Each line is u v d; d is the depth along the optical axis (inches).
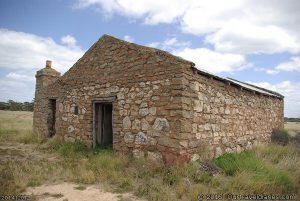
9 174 257.4
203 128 326.3
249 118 459.8
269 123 562.3
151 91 328.5
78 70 455.5
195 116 312.3
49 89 550.9
